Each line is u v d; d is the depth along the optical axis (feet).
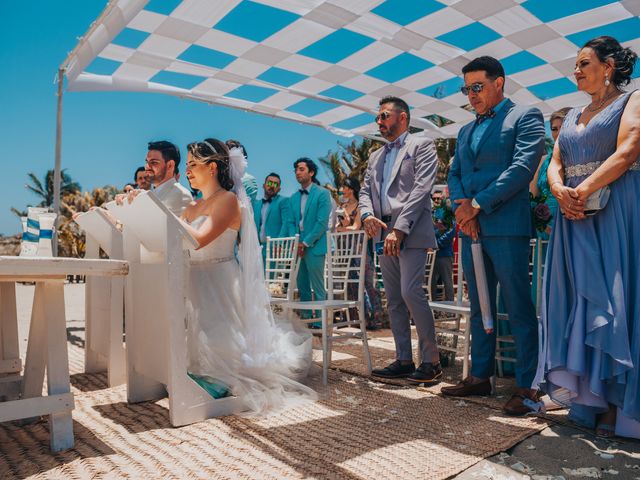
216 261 10.41
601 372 7.67
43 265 6.48
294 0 13.07
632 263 7.84
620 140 7.82
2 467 6.51
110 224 10.91
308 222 19.15
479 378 10.52
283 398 9.91
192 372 9.78
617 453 7.22
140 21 13.83
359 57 16.39
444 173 69.10
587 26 13.93
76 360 14.21
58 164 18.02
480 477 6.33
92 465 6.59
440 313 16.10
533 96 18.52
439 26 14.46
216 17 13.78
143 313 9.41
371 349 16.35
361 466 6.60
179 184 12.76
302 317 19.26
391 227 12.11
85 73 16.76
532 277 12.28
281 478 6.20
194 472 6.37
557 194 8.31
